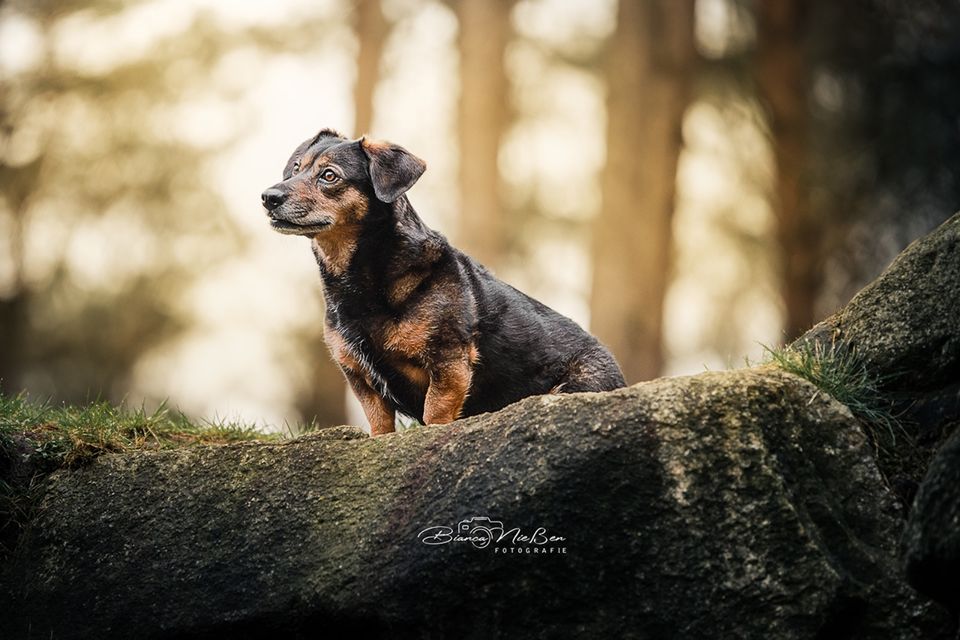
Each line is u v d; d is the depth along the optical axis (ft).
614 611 17.81
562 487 17.87
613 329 64.13
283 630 19.02
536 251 70.74
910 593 17.49
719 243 72.33
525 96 70.59
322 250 24.43
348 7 70.79
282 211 23.68
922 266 21.12
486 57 66.64
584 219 70.49
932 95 63.57
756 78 67.26
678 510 17.70
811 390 19.01
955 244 20.75
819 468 18.49
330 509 19.53
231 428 25.54
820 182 65.92
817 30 67.67
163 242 69.77
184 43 68.69
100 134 69.56
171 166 69.21
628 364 64.03
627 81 65.51
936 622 17.33
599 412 18.31
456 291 23.90
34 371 69.62
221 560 19.63
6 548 21.15
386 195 23.81
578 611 17.92
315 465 20.17
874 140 64.69
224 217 69.62
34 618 20.24
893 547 18.04
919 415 20.33
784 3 66.59
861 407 20.06
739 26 69.41
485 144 66.64
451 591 18.11
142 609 19.69
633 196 64.85
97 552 20.42
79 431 22.74
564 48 70.23
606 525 17.81
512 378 24.81
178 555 19.93
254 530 19.72
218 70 69.62
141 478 20.98
